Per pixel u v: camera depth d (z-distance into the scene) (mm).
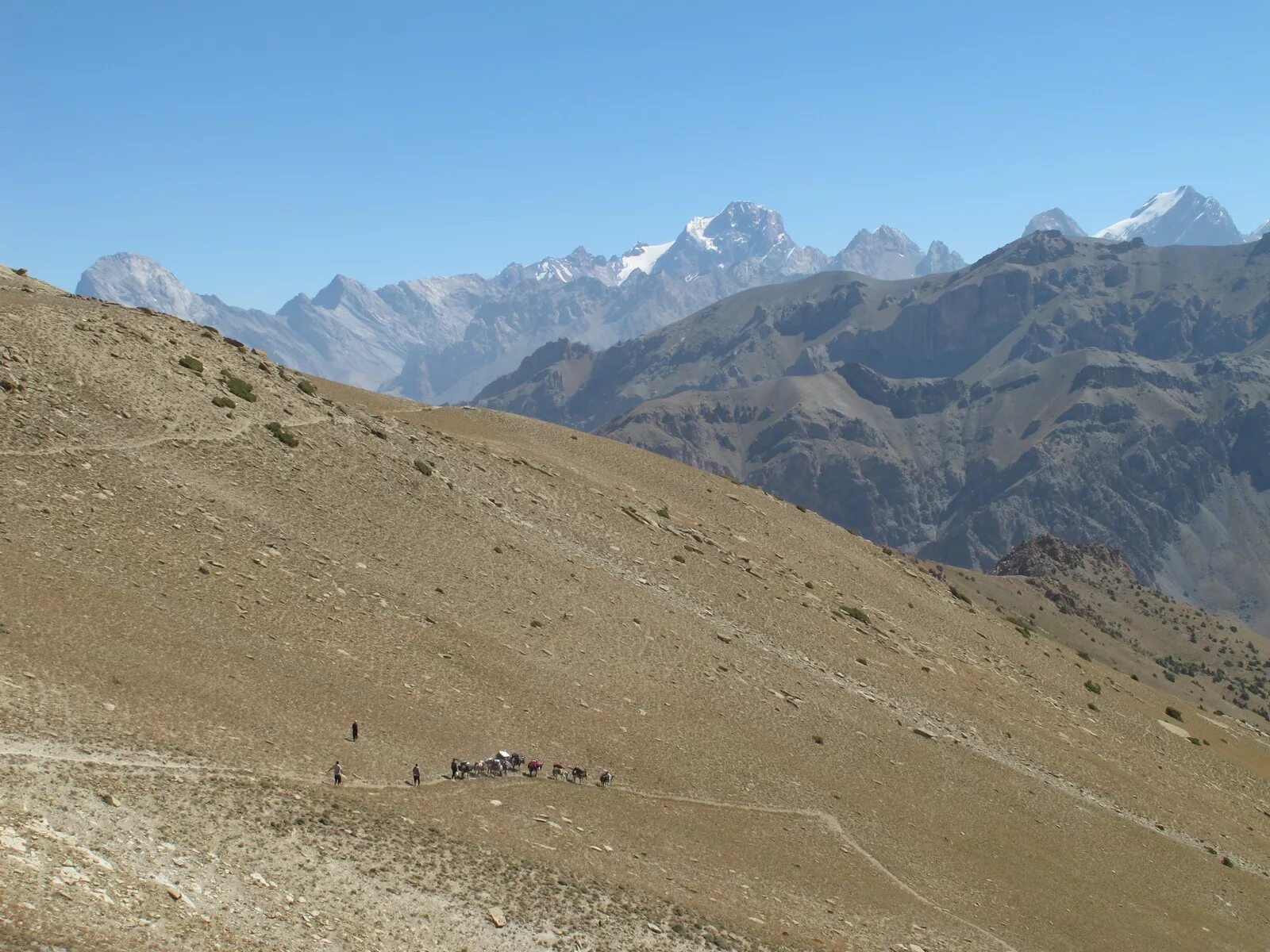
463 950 45125
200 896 40969
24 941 32531
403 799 56938
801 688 96188
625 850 60500
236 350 121062
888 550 175500
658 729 78688
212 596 71250
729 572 121938
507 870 52750
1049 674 136750
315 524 88688
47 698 52375
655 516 132375
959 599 160625
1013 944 64875
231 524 81750
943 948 61219
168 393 96688
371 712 65875
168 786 48594
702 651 96375
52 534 69250
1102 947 68562
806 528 156875
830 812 75062
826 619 118875
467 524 103125
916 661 116688
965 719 104750
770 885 62281
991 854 77375
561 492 127125
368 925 44094
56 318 99500
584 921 50500
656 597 106000
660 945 50688
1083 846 84375
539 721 73625
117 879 39406
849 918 61312
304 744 58719
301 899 44062
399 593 83938
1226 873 89812
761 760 79312
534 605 92500
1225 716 173250
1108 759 110625
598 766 70500
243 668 64438
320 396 120375
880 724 94312
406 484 105625
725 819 69125
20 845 38812
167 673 60125
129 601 65938
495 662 79625
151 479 81812
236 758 54188
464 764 62531
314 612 75500
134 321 110812
